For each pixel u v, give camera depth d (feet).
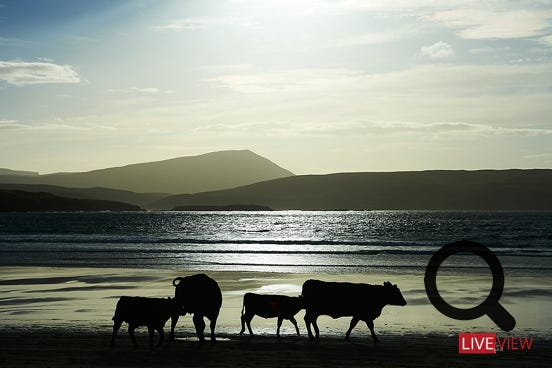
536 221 542.57
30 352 43.57
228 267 118.11
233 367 38.65
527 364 39.88
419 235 311.27
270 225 487.20
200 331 47.32
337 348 45.27
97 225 474.49
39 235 291.17
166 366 38.96
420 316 61.67
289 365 39.17
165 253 158.71
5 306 67.97
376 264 124.16
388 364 39.58
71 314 62.49
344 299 48.47
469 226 430.20
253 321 59.41
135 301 45.42
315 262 130.41
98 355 42.57
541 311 64.18
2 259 138.00
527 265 120.57
